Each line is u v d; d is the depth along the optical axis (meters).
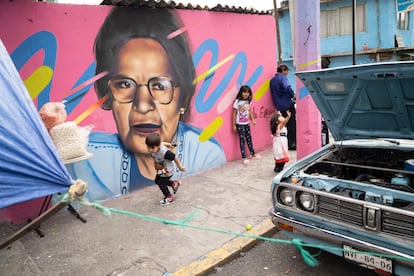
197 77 5.89
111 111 4.88
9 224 4.18
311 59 4.80
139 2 4.80
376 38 16.55
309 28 4.72
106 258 3.44
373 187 2.72
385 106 3.41
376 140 3.88
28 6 4.05
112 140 4.93
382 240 2.50
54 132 3.95
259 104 7.22
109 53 4.77
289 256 3.51
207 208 4.55
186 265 3.27
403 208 2.45
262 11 6.91
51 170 1.92
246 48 6.70
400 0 13.80
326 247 2.84
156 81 5.29
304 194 2.97
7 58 2.22
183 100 5.72
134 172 5.25
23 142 1.88
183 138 5.82
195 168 6.09
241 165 6.46
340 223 2.72
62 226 4.16
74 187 1.91
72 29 4.41
